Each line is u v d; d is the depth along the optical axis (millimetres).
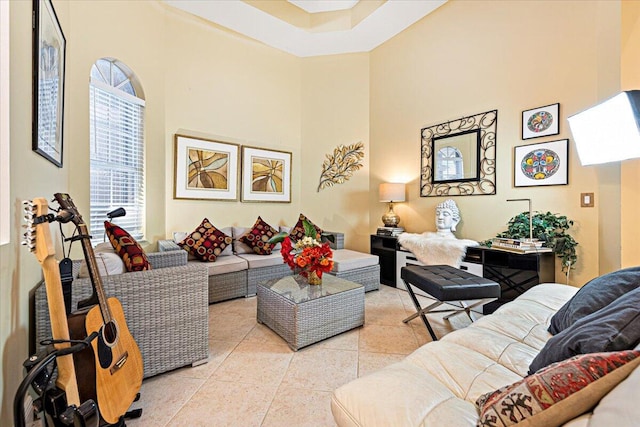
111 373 1199
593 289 1332
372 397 905
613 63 2236
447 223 3312
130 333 1481
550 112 2662
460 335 1396
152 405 1476
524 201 2857
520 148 2877
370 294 3396
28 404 1250
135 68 3021
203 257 3162
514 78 2922
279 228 4266
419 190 3867
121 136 2973
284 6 3797
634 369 621
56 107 1854
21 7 1260
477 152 3230
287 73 4535
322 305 2160
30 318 1370
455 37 3428
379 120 4363
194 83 3648
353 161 4539
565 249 2502
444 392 960
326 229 4660
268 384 1661
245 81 4113
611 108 1662
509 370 1129
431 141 3699
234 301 3090
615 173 2248
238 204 4086
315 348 2082
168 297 1703
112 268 1666
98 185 2752
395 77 4133
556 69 2629
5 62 1133
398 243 3598
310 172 4711
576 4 2504
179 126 3535
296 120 4652
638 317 832
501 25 3018
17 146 1221
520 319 1555
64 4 2262
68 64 2363
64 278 1300
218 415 1416
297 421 1385
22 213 1271
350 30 3994
